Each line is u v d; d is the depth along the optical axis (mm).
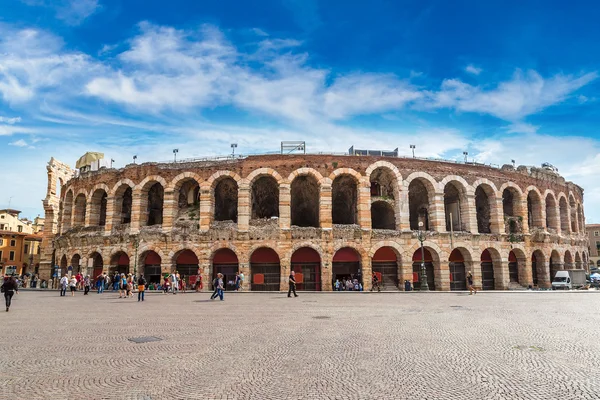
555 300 30641
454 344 13203
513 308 24578
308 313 22141
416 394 8344
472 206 47844
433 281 46844
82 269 49062
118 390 8672
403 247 44688
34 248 95688
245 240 43531
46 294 41000
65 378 9602
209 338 14516
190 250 45094
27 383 9211
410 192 52688
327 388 8734
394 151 52312
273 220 44594
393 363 10781
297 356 11625
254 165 45156
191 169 46125
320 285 43562
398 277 44969
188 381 9273
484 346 12883
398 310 23516
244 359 11305
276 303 28500
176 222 45781
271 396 8250
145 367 10531
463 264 48219
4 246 89875
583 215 65438
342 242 43688
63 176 70000
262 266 44531
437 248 45375
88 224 50375
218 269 44875
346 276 45875
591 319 19266
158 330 16453
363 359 11227
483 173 49438
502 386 8859
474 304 27328
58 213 62719
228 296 35688
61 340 14430
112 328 17094
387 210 52594
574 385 8898
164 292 41156
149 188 48188
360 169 45531
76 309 25172
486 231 52844
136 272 44844
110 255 47156
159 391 8586
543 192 54500
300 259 44031
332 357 11477
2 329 17094
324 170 45125
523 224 51000
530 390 8586
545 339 14039
